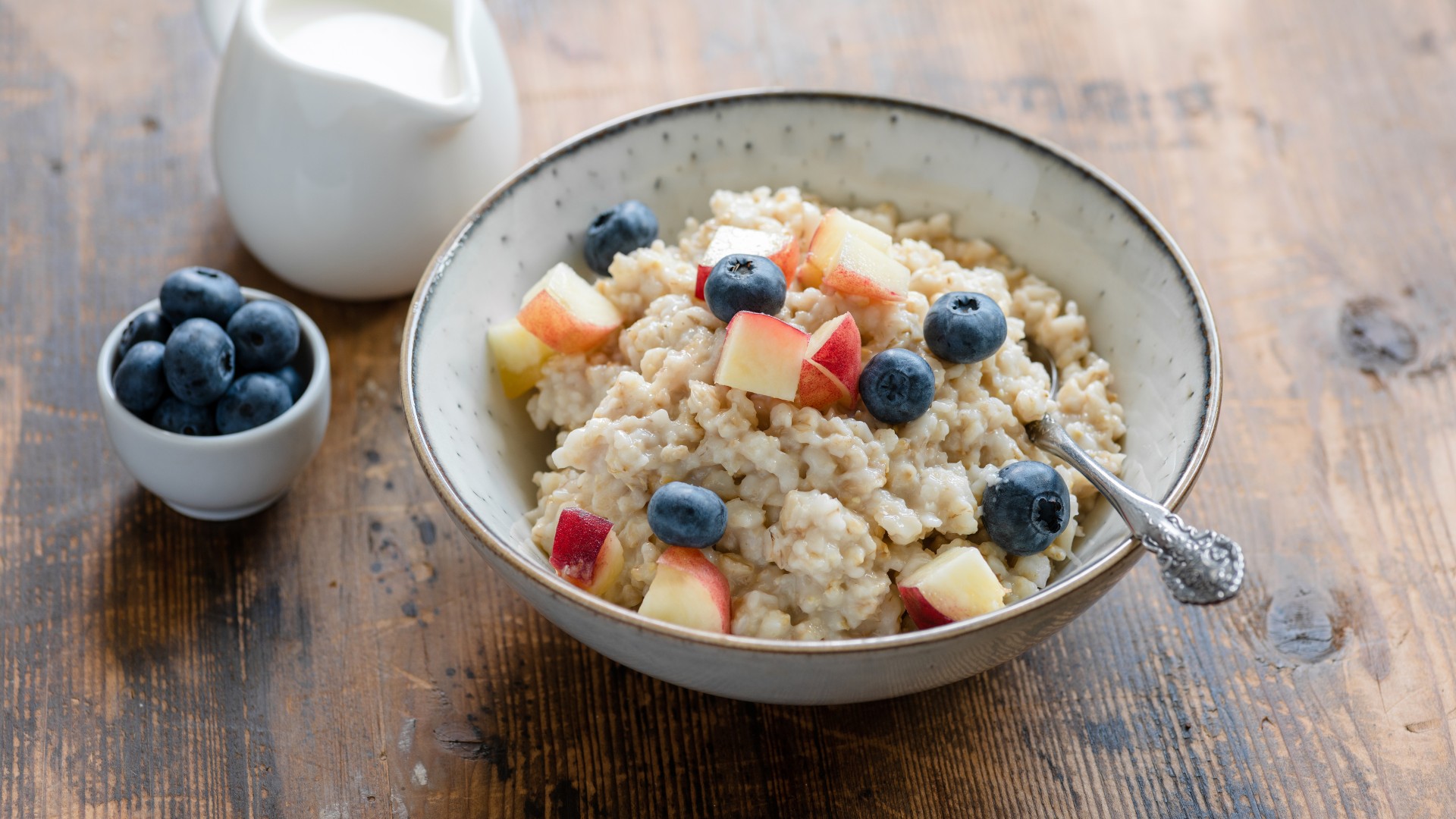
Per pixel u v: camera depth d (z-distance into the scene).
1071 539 0.52
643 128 0.56
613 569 0.51
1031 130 0.64
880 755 0.52
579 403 0.54
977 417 0.52
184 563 0.55
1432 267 0.61
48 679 0.53
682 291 0.54
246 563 0.55
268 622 0.54
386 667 0.53
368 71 0.59
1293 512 0.56
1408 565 0.55
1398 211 0.62
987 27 0.67
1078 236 0.55
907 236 0.57
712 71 0.66
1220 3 0.68
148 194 0.63
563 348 0.54
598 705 0.53
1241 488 0.56
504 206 0.55
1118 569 0.48
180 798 0.51
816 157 0.57
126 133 0.64
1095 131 0.64
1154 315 0.53
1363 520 0.56
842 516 0.50
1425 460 0.57
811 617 0.51
